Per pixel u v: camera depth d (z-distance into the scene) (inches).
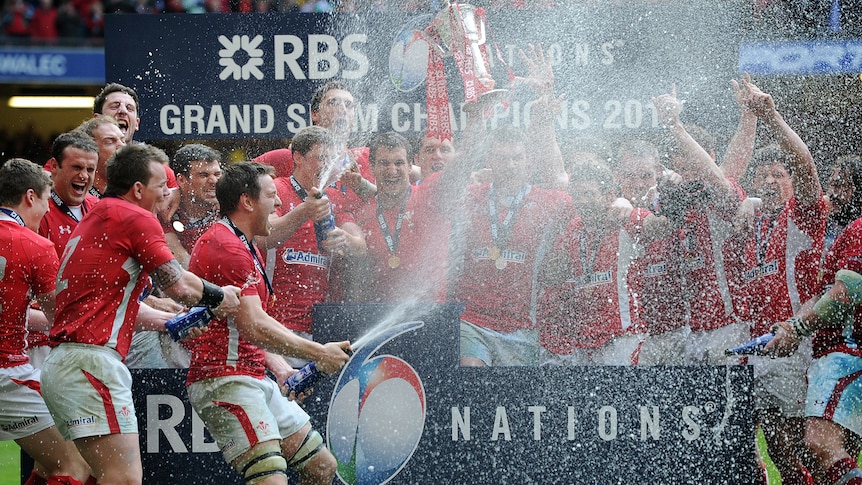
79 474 660.1
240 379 589.9
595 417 701.9
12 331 645.9
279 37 732.0
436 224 758.5
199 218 753.0
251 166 607.8
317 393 689.6
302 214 711.1
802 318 695.1
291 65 733.3
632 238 757.3
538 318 755.4
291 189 751.1
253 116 732.7
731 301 754.8
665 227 757.3
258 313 590.6
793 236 754.2
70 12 2348.7
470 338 753.0
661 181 756.6
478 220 758.5
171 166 777.6
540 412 700.7
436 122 752.3
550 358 753.6
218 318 585.9
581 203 757.9
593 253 757.3
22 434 651.5
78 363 568.7
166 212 748.6
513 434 700.7
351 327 694.5
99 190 727.7
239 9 2057.1
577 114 758.5
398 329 695.7
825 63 829.2
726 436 699.4
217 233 600.7
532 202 758.5
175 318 584.1
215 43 727.1
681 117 759.1
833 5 824.9
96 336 573.3
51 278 649.6
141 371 696.4
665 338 754.8
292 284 738.8
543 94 756.6
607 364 739.4
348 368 690.8
